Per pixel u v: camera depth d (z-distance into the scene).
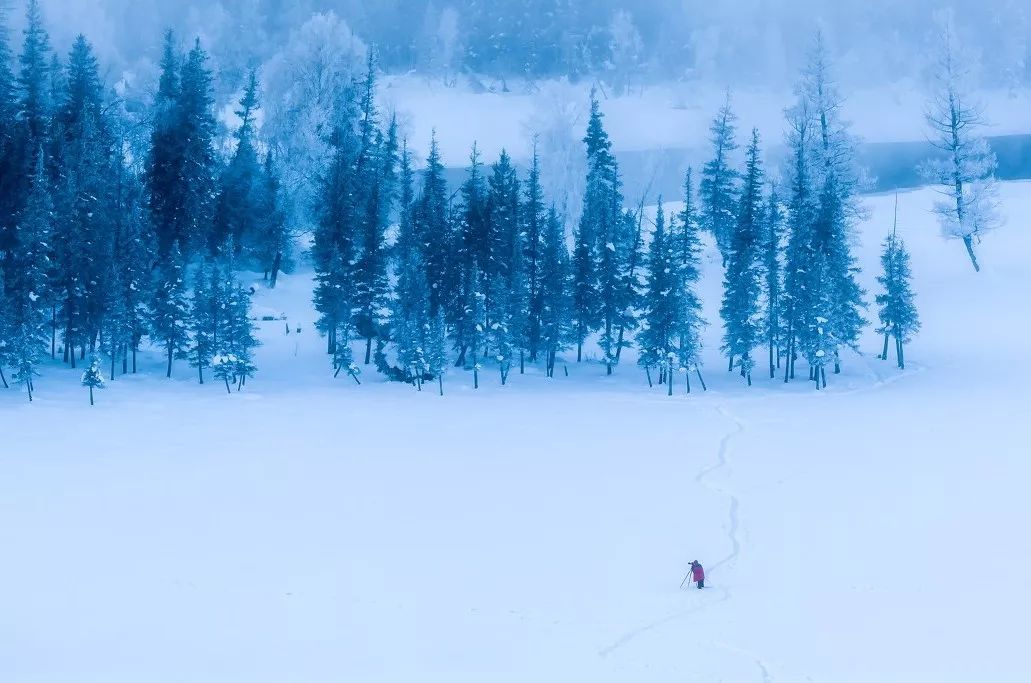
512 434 56.03
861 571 31.08
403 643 24.94
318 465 47.81
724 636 25.28
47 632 25.50
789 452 50.12
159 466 46.75
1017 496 39.41
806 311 71.06
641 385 72.88
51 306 69.25
